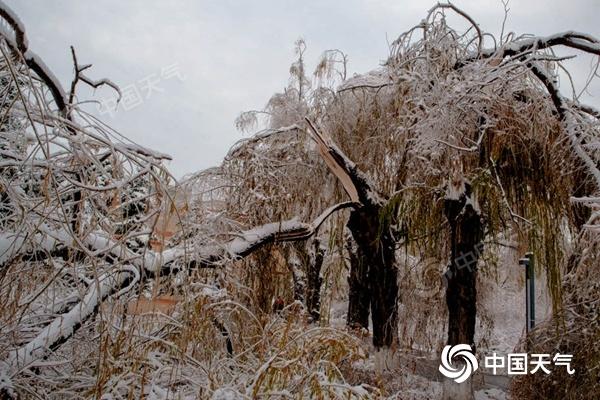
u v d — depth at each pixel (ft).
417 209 26.37
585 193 24.43
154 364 14.97
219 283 21.31
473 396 24.00
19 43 13.47
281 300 28.84
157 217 15.17
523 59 25.11
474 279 24.64
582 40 24.18
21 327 14.79
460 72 25.98
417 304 31.81
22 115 14.24
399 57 28.12
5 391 12.75
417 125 24.85
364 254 29.50
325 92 32.94
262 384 15.10
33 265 14.99
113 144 14.66
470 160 24.79
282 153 32.35
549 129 24.41
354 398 15.57
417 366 30.17
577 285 21.94
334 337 17.11
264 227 24.30
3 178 13.66
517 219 25.75
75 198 17.20
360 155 30.89
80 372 15.66
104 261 15.88
